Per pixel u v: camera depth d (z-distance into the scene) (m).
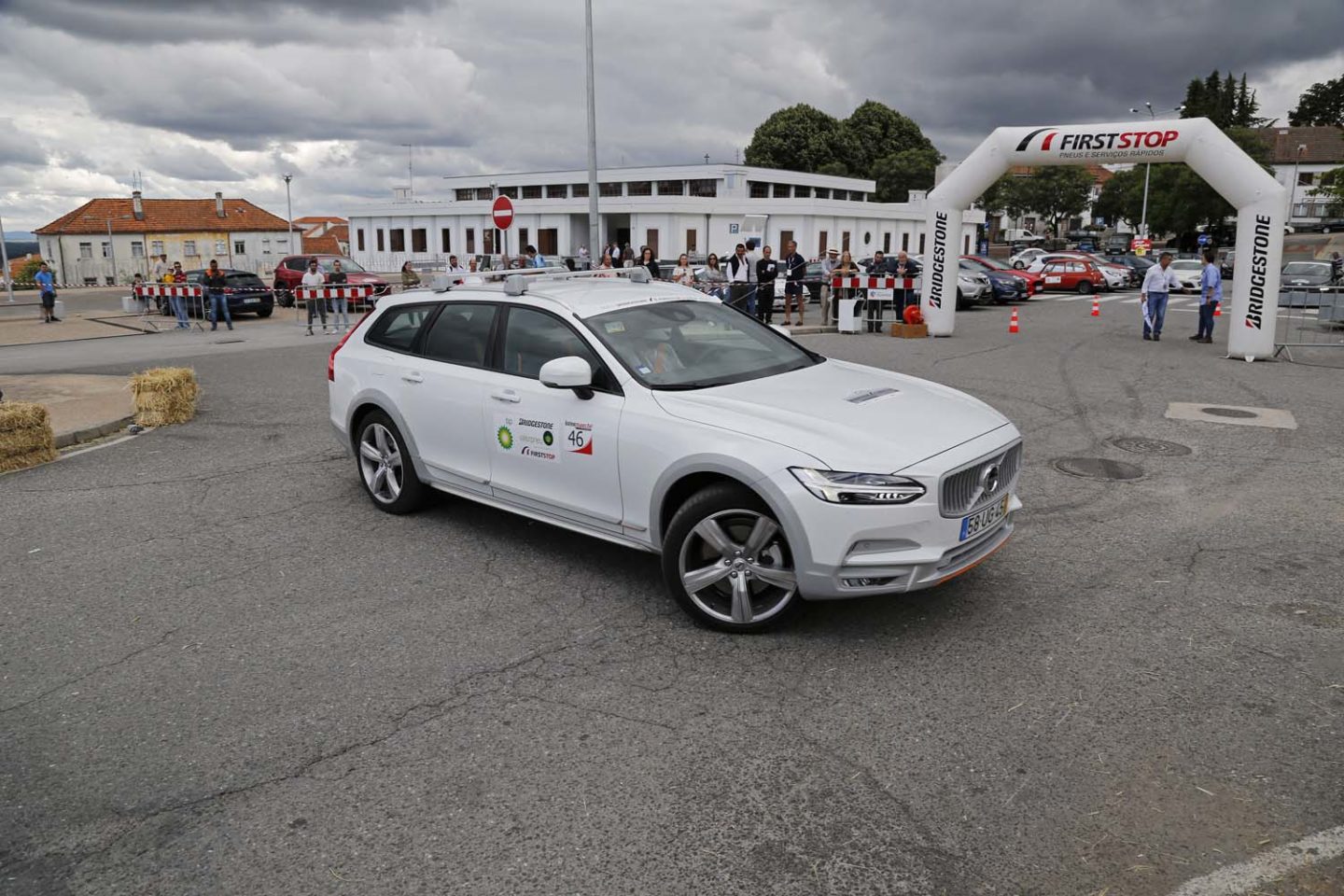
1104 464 7.55
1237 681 3.86
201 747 3.50
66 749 3.50
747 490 4.18
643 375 4.78
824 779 3.21
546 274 6.23
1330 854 2.79
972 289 25.41
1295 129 90.06
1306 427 9.01
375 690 3.92
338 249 87.31
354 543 5.79
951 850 2.84
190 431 9.24
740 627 4.33
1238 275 14.47
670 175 58.00
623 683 3.93
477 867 2.80
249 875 2.80
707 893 2.67
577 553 5.55
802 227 50.59
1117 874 2.72
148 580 5.22
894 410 4.53
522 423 5.15
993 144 16.95
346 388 6.44
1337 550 5.46
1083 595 4.81
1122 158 16.11
